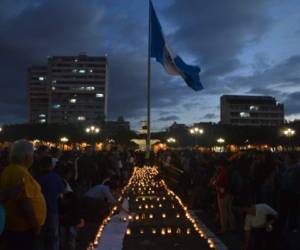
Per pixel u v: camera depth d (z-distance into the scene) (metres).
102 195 12.36
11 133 98.81
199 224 15.20
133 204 20.58
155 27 32.06
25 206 6.04
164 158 33.88
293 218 12.71
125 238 13.03
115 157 25.70
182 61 31.03
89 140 98.94
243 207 9.84
